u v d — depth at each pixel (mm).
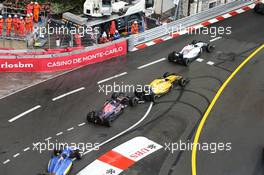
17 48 47281
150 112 38656
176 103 39969
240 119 38406
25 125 36781
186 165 33156
